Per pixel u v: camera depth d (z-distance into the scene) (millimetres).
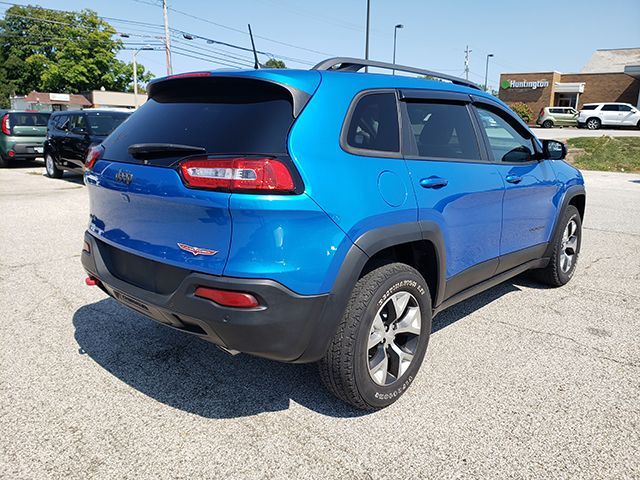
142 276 2793
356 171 2672
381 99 3010
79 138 11445
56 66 60594
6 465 2432
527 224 4273
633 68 36094
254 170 2311
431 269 3254
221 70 2830
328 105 2670
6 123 15008
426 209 3023
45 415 2834
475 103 3803
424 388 3180
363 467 2457
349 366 2693
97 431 2705
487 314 4418
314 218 2441
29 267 5504
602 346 3799
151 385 3172
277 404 2990
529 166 4266
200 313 2453
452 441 2662
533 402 3031
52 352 3572
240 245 2359
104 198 3027
